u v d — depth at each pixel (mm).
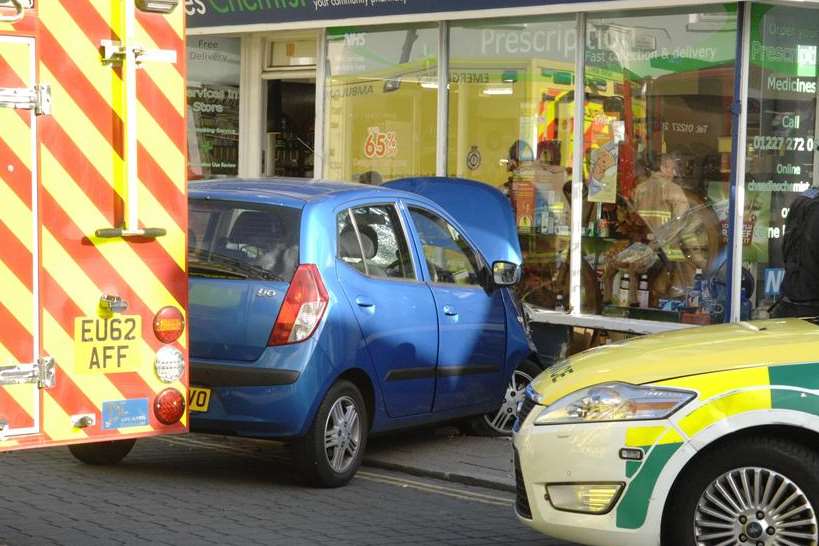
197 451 22547
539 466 14516
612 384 14422
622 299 28531
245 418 18984
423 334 21156
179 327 14305
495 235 26875
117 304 13898
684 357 14602
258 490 19594
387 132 32500
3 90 13133
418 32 31703
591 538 14250
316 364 19000
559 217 29531
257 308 18984
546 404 14766
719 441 14117
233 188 20484
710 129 27000
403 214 21562
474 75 30797
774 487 14016
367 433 20406
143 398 14148
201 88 35812
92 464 21094
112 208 13828
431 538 17125
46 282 13492
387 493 19750
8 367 13289
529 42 29812
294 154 35188
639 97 28078
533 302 29922
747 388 14016
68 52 13492
